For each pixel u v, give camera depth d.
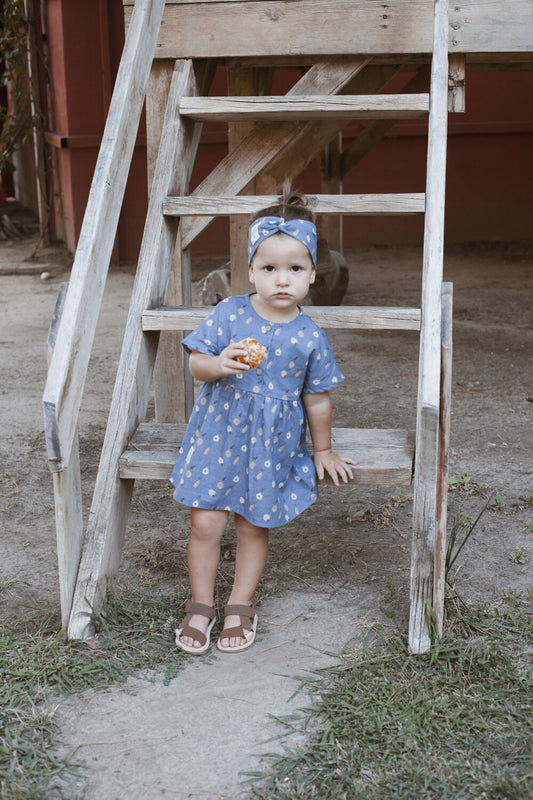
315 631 2.82
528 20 3.90
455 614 2.82
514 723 2.31
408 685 2.46
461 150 10.97
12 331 7.26
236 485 2.65
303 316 2.69
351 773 2.15
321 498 3.94
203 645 2.69
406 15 3.89
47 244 11.15
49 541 3.55
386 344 6.80
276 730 2.34
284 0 3.94
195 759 2.23
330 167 8.22
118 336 7.08
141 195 10.23
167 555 3.38
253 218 2.73
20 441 4.70
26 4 10.53
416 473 2.60
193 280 9.29
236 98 3.32
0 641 2.68
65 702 2.46
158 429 3.06
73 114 9.97
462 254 10.59
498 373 5.91
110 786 2.14
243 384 2.61
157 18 3.47
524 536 3.53
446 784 2.10
